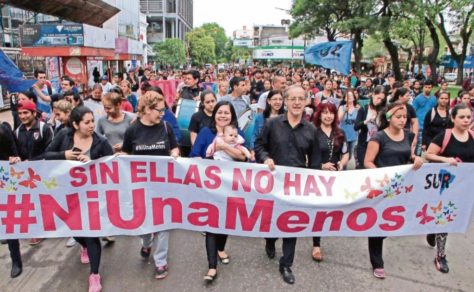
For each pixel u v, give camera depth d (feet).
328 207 13.43
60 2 63.93
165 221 13.58
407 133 14.90
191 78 24.21
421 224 13.96
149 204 13.47
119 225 13.39
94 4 74.90
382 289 13.20
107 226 13.34
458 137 13.87
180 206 13.53
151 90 13.61
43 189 13.10
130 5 159.12
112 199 13.32
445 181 13.79
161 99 13.17
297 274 14.08
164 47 211.41
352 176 13.50
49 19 82.12
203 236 17.33
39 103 25.08
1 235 13.19
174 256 15.35
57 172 13.06
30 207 13.16
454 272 14.40
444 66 177.37
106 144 13.48
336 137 15.38
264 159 13.29
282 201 13.37
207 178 13.42
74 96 19.35
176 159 13.26
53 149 13.50
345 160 15.76
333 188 13.44
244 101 19.38
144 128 13.42
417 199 13.76
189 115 19.60
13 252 13.74
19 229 13.21
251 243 16.65
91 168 13.12
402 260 15.28
